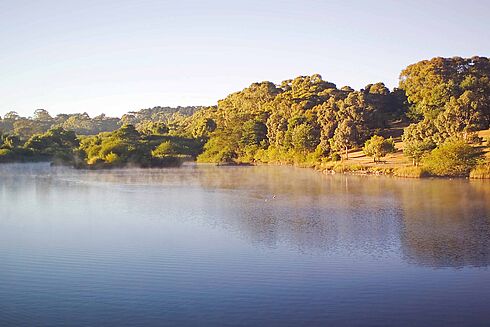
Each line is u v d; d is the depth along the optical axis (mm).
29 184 72000
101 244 30891
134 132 152125
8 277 24000
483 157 74438
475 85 109375
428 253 27984
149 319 18875
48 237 33125
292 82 196875
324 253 28141
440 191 56125
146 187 66938
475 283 22859
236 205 47375
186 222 38062
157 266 25750
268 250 28938
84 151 134375
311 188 62781
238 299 20859
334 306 20109
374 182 69062
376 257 27281
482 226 35250
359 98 115812
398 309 19828
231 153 146625
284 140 129000
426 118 89938
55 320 18828
